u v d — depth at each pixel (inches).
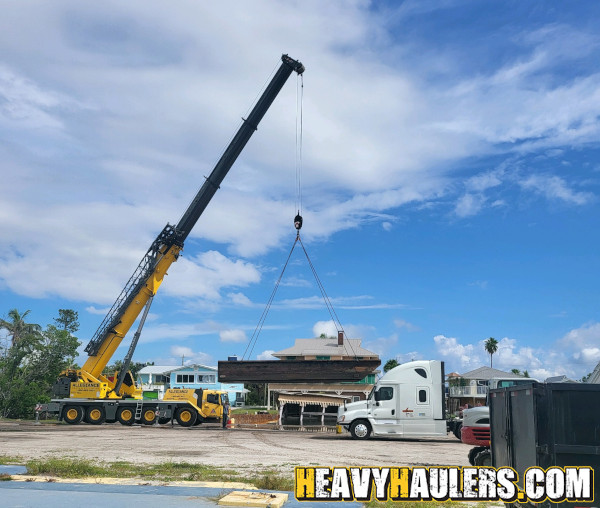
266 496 347.3
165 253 1326.3
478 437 581.0
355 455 679.7
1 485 390.6
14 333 2348.7
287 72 1267.2
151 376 3368.6
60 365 2183.8
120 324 1327.5
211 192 1310.3
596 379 649.6
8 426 1212.5
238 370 1285.7
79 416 1299.2
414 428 965.2
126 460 576.1
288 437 999.6
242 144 1294.3
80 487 384.5
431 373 979.9
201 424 1408.7
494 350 4136.3
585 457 248.4
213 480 434.9
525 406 267.9
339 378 1251.8
